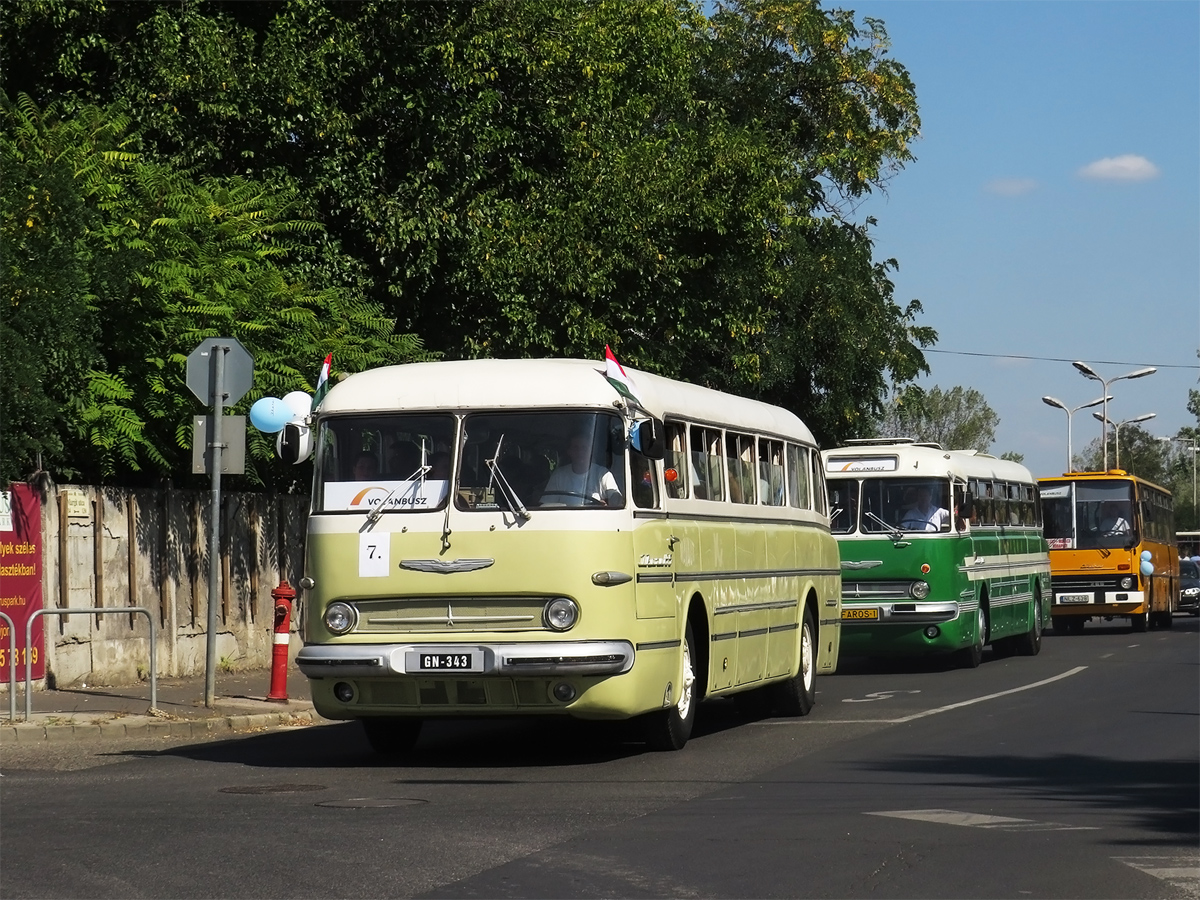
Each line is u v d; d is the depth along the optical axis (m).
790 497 20.55
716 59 49.19
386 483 14.58
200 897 8.40
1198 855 9.89
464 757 15.28
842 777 13.53
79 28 27.11
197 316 22.23
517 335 29.80
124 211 22.41
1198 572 65.19
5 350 18.75
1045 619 37.28
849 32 50.25
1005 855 9.85
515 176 30.95
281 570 26.17
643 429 14.51
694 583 16.16
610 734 17.52
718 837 10.35
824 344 48.69
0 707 18.33
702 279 35.75
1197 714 19.58
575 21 32.44
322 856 9.55
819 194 51.00
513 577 14.16
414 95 28.38
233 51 27.59
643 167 33.62
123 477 23.80
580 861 9.48
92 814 11.23
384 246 28.03
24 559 19.80
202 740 16.97
